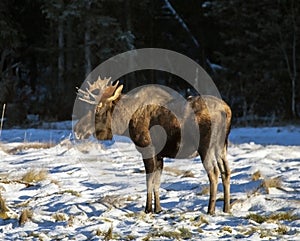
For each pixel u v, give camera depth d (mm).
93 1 66000
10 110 61562
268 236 16078
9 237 16547
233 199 20688
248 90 74250
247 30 78375
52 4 65812
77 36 74812
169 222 18031
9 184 23781
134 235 16406
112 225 17359
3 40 68188
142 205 20703
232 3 76000
